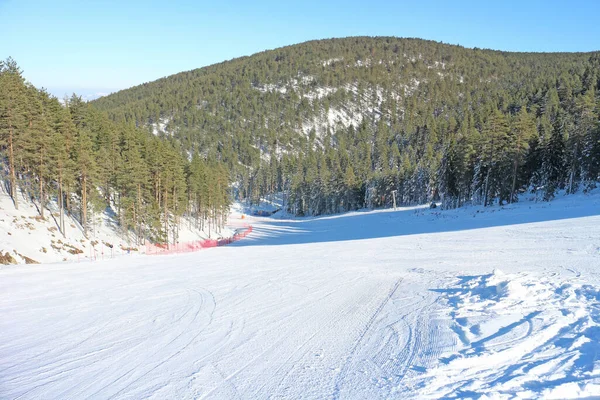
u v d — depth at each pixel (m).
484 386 4.30
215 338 6.74
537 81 141.38
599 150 40.81
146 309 8.94
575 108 58.56
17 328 7.70
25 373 5.52
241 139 141.12
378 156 109.75
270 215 99.44
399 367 5.09
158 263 19.23
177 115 161.12
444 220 42.62
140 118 150.38
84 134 40.44
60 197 34.91
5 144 31.50
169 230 49.56
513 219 33.19
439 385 4.45
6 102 31.00
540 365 4.67
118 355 6.10
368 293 9.66
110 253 34.78
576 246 15.42
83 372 5.49
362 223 56.75
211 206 59.22
